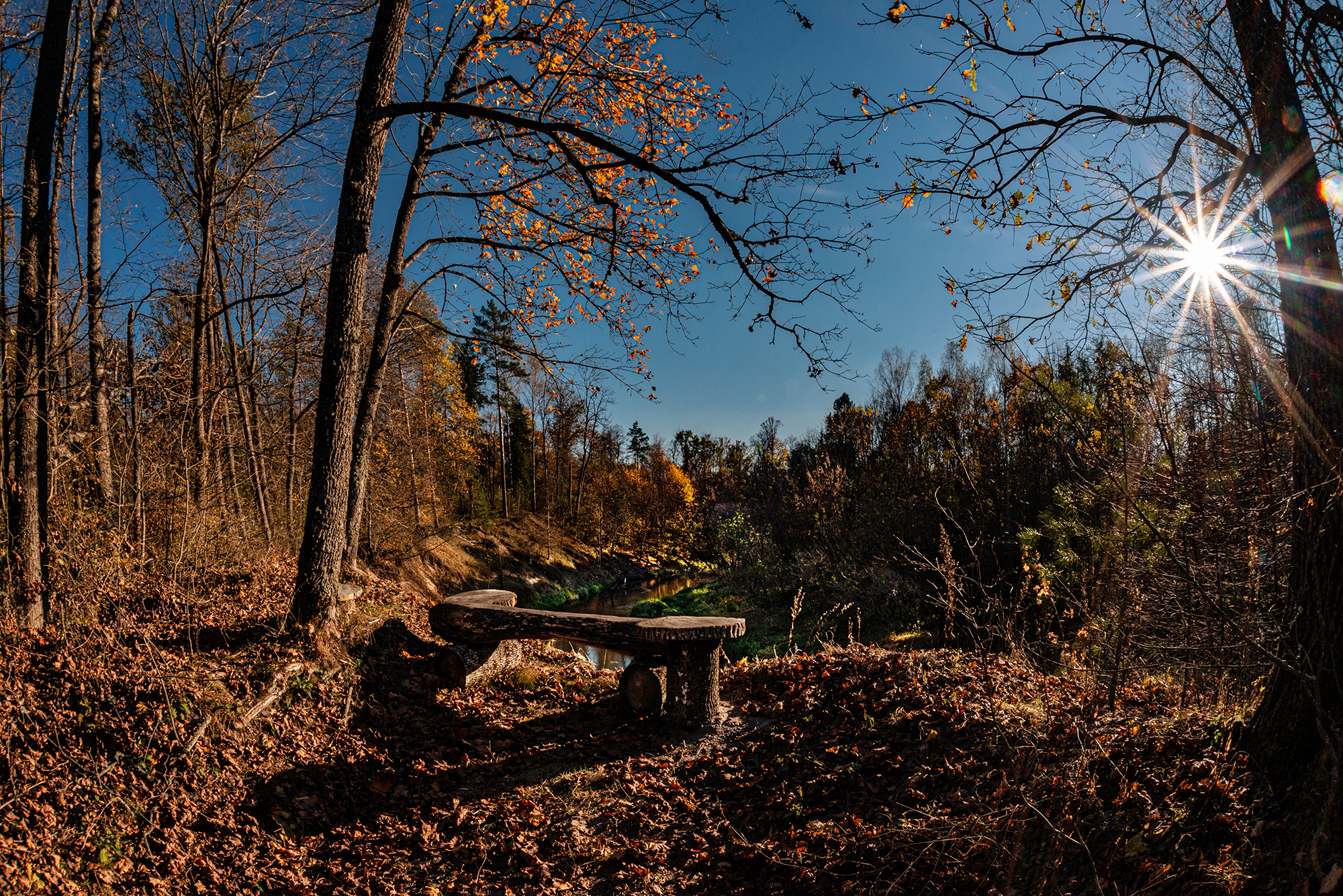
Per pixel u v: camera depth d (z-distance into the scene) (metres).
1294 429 3.28
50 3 6.14
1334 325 3.09
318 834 4.48
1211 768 3.28
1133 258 4.21
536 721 6.16
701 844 4.25
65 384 6.72
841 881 3.69
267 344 13.52
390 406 16.92
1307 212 3.19
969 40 4.13
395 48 6.96
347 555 8.73
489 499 40.78
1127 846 3.13
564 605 27.75
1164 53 3.87
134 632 5.56
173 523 7.93
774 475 33.69
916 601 14.84
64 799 3.84
